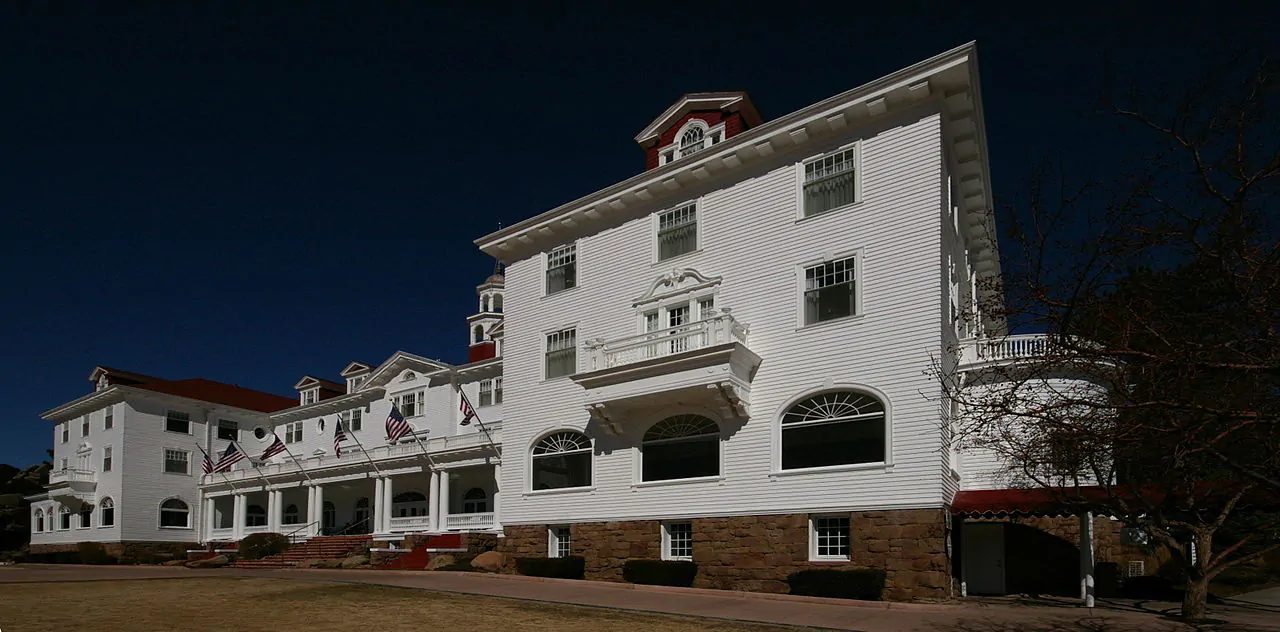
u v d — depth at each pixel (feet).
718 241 92.22
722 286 90.48
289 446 188.03
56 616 60.03
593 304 101.96
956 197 89.25
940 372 72.64
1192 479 59.77
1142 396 44.16
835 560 76.69
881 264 79.51
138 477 179.22
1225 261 41.55
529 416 104.94
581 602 69.56
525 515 101.86
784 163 88.74
